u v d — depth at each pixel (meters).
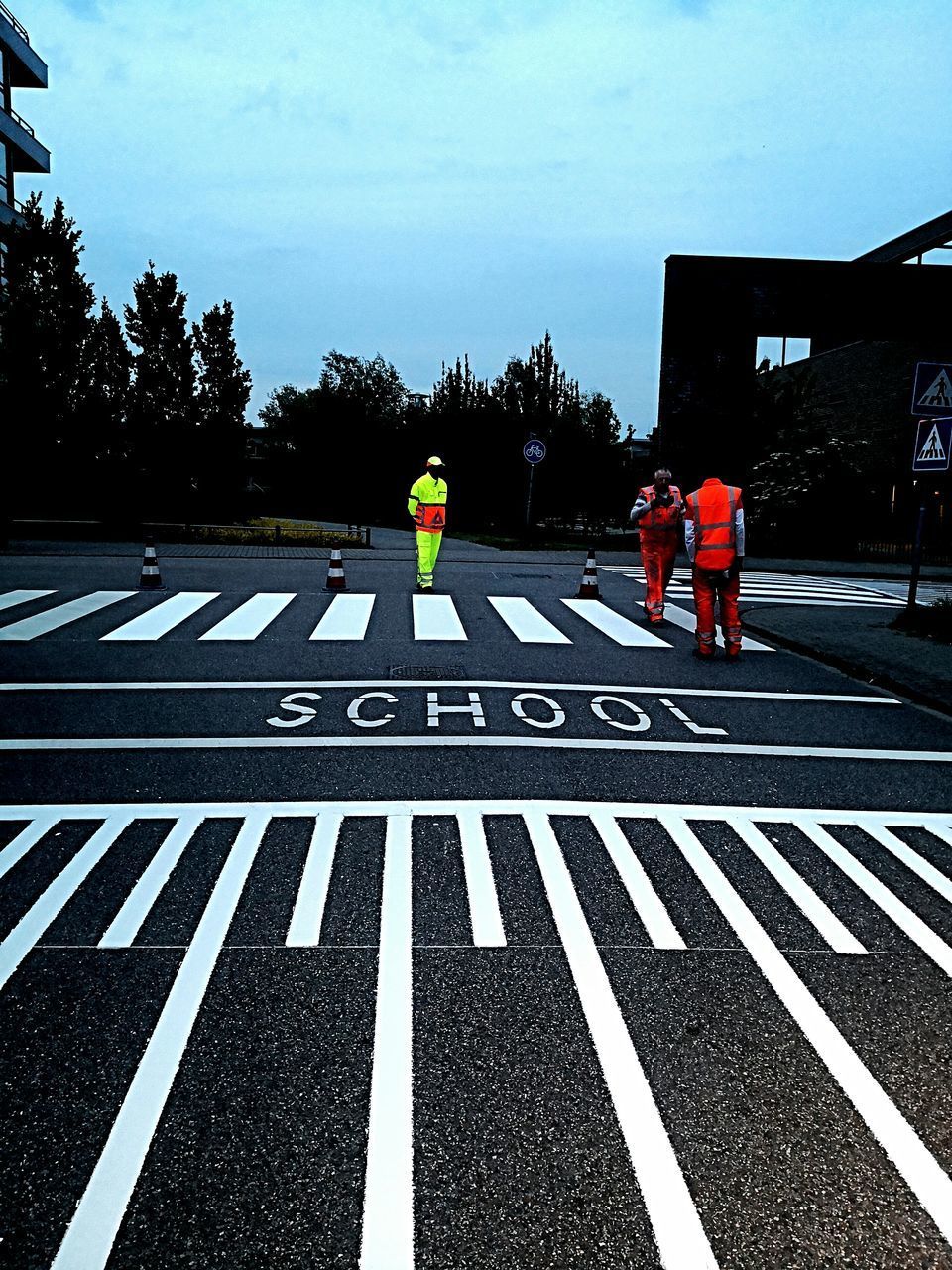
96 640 10.39
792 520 27.11
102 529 24.83
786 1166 2.73
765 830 5.32
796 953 3.96
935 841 5.23
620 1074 3.13
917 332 26.64
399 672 9.11
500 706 7.89
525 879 4.59
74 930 4.02
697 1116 2.94
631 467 34.47
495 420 36.81
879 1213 2.56
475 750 6.65
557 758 6.52
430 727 7.20
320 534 26.73
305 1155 2.73
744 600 15.66
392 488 45.59
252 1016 3.41
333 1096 2.99
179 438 27.23
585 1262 2.39
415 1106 2.95
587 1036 3.34
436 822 5.30
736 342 26.62
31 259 23.66
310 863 4.71
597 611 13.44
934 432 11.45
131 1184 2.61
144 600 13.17
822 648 10.70
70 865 4.65
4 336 23.27
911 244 32.19
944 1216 2.56
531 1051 3.24
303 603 13.30
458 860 4.79
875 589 18.55
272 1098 2.97
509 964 3.81
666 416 26.92
